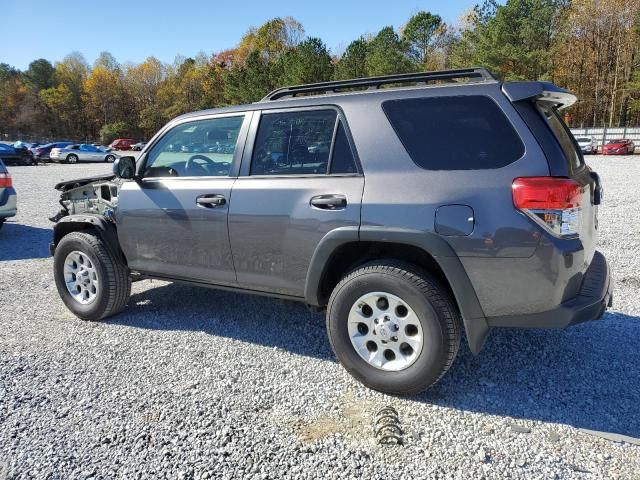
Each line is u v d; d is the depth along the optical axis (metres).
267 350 3.70
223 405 2.92
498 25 37.84
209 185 3.59
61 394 3.07
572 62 49.31
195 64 92.62
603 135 38.22
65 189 4.94
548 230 2.54
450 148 2.80
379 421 2.70
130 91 93.94
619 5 46.16
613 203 10.36
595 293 2.80
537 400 2.93
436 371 2.80
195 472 2.34
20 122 88.94
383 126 2.99
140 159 4.03
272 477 2.30
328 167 3.13
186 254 3.75
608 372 3.25
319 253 3.09
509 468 2.34
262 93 48.44
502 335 3.86
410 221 2.79
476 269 2.68
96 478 2.31
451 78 3.06
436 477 2.29
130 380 3.24
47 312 4.60
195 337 3.95
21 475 2.34
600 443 2.52
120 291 4.25
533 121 2.67
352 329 3.06
